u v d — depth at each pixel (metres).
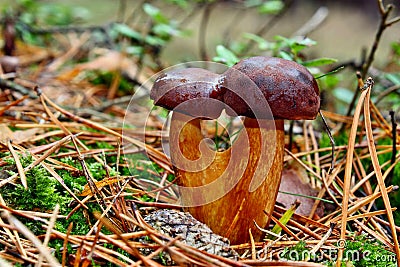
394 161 0.46
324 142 0.51
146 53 0.80
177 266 0.36
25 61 0.80
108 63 0.71
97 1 1.25
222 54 0.47
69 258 0.36
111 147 0.49
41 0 1.02
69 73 0.71
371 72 0.66
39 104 0.55
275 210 0.44
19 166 0.41
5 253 0.36
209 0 0.76
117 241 0.37
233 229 0.39
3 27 0.80
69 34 0.96
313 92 0.38
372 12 1.59
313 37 1.25
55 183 0.41
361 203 0.41
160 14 0.65
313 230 0.42
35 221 0.38
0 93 0.57
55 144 0.43
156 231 0.37
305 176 0.47
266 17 1.40
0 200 0.39
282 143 0.40
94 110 0.58
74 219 0.39
